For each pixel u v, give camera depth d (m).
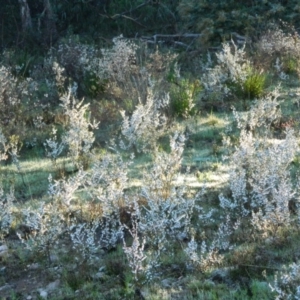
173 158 7.55
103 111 11.55
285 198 6.75
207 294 5.79
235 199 7.10
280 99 12.07
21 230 7.56
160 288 6.04
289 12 17.17
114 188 7.41
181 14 18.14
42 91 14.20
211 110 11.66
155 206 6.78
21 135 11.01
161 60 14.66
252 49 15.62
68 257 6.85
